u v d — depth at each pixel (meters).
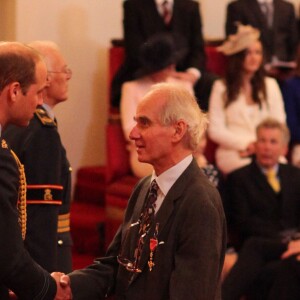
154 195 7.37
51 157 8.47
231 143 15.84
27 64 7.05
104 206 17.30
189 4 17.14
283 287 12.62
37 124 8.47
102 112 18.62
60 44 17.83
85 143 18.42
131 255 7.40
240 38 16.11
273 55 18.48
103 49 18.53
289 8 18.86
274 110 16.45
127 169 15.92
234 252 13.95
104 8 18.47
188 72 16.34
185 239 7.00
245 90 16.22
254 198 14.20
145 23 16.67
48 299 7.18
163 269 7.07
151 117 7.21
